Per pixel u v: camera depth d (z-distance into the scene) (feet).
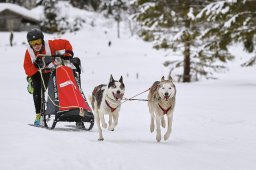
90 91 55.52
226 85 66.74
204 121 32.07
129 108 40.37
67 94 25.29
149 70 106.73
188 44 79.10
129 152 19.13
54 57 26.73
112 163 16.74
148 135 26.12
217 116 34.37
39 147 17.90
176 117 33.91
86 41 177.37
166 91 22.98
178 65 83.20
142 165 16.88
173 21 78.54
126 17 237.66
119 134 25.82
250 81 78.79
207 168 17.47
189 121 32.09
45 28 207.62
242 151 21.77
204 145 23.04
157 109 23.66
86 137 23.48
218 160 19.26
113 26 235.61
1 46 148.97
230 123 31.37
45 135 20.77
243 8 62.69
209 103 43.04
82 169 15.49
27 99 44.98
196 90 57.62
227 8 62.75
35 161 15.88
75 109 24.90
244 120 32.19
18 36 174.50
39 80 27.27
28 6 257.34
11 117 31.27
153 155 19.03
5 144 18.43
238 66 121.90
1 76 81.25
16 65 104.17
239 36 65.82
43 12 217.56
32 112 35.55
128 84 70.44
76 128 27.50
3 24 193.16
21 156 16.47
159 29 80.18
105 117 33.65
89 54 139.33
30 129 22.47
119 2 224.53
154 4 77.41
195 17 71.51
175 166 17.26
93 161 16.78
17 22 194.29
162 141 23.99
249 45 67.77
